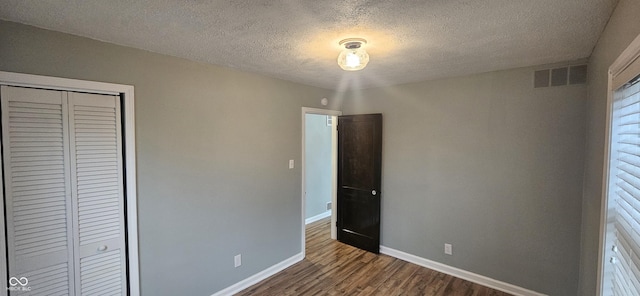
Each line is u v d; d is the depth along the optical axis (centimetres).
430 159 330
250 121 295
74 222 193
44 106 180
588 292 206
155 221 229
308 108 359
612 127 155
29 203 177
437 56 234
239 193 288
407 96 346
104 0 141
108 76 201
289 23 169
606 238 159
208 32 184
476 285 298
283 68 276
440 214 325
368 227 386
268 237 318
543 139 259
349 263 351
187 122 245
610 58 160
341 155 412
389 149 365
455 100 309
